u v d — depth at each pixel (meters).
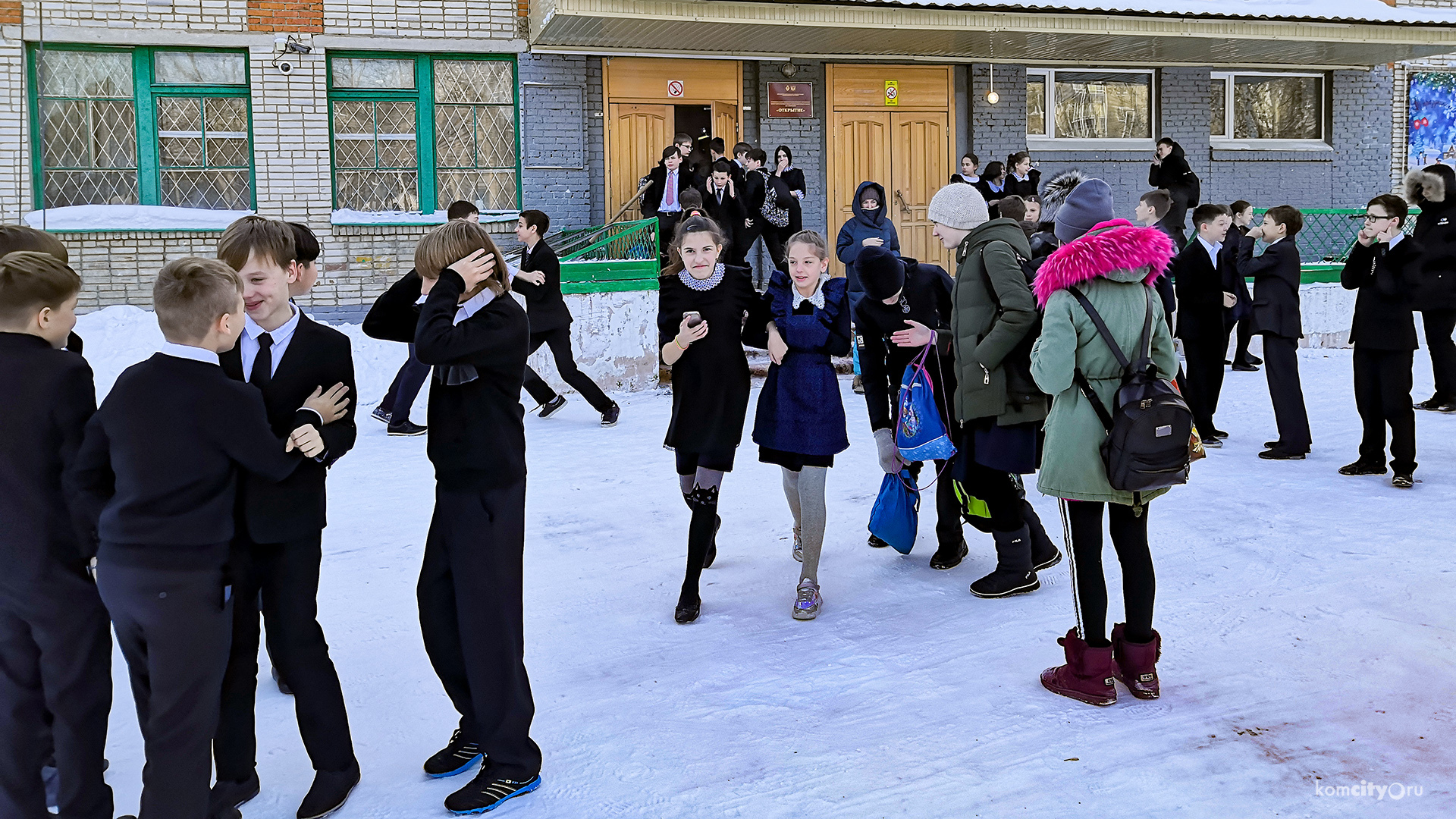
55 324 2.96
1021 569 4.93
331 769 3.21
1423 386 11.05
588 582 5.25
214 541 2.80
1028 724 3.66
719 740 3.60
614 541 5.92
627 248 11.53
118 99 12.61
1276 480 7.04
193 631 2.78
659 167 12.46
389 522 6.29
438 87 13.38
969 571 5.34
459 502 3.22
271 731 3.75
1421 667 4.03
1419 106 16.75
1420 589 4.85
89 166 12.59
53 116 12.43
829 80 14.52
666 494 6.91
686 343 4.56
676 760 3.47
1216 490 6.77
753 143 14.40
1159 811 3.10
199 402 2.78
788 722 3.72
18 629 2.90
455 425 3.23
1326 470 7.32
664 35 12.90
